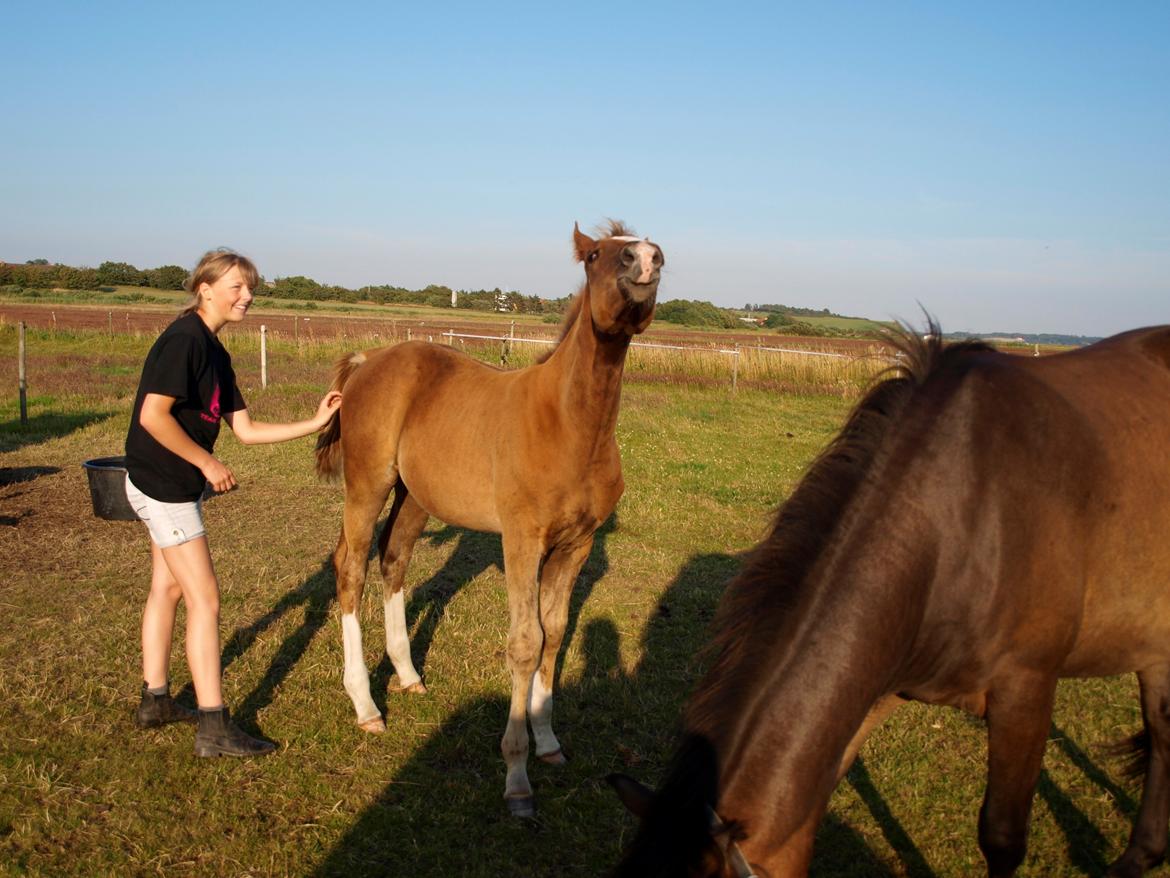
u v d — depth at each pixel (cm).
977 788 360
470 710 412
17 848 296
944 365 247
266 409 1187
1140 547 248
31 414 1158
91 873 287
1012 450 228
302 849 308
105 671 427
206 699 354
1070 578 232
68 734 368
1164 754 290
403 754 374
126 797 329
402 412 402
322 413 390
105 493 648
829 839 327
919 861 315
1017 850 240
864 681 201
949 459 224
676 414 1385
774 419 1386
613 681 444
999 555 222
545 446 327
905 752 386
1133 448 251
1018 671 232
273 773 352
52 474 832
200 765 353
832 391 1766
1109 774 372
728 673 201
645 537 700
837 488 226
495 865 307
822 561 212
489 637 493
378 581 582
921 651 226
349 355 452
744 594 214
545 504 332
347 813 331
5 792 325
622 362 318
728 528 730
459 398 383
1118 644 261
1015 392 240
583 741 391
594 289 293
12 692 400
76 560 586
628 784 178
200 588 344
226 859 299
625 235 332
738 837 170
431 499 387
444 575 595
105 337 2342
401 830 323
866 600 206
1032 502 226
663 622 525
